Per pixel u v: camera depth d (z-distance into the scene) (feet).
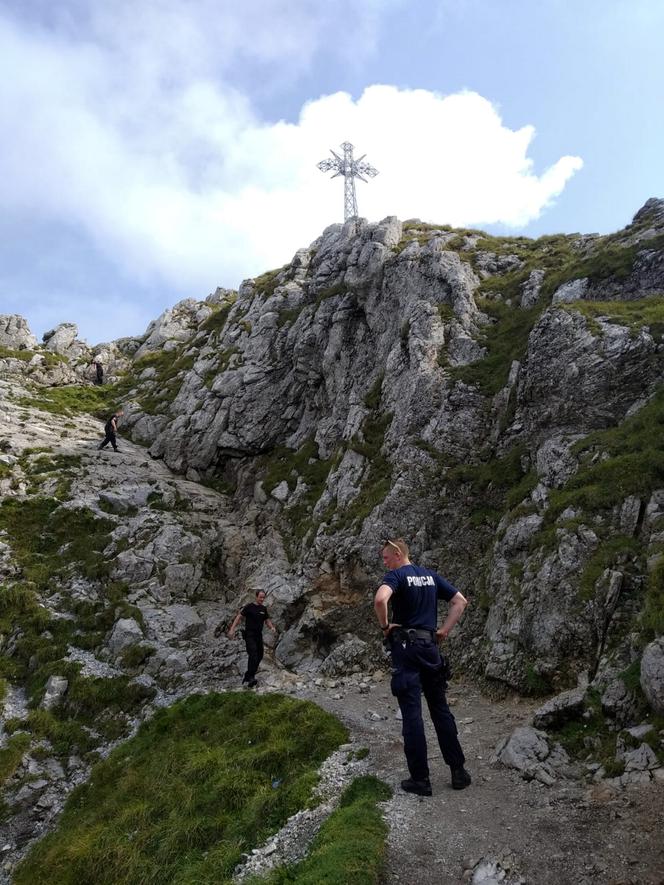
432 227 110.63
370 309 92.43
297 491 80.69
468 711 37.81
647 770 24.29
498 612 43.98
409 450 63.41
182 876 27.86
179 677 54.90
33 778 45.62
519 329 72.43
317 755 33.99
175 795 35.94
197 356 127.54
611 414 51.80
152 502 84.38
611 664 31.58
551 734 29.86
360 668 50.80
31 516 77.71
